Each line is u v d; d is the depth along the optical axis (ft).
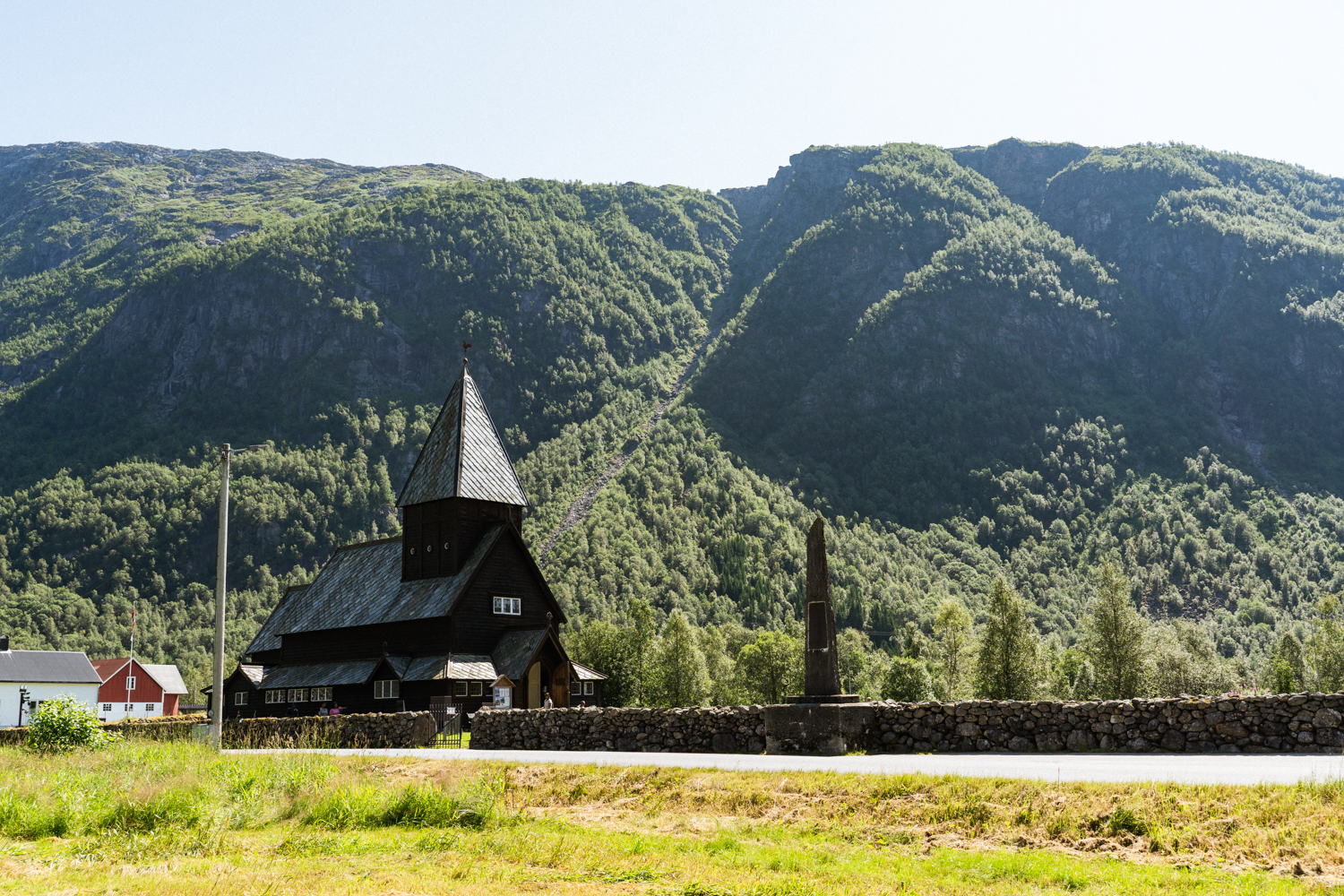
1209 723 85.66
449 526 219.20
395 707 206.80
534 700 207.72
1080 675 391.04
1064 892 50.67
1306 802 58.08
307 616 240.73
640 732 117.19
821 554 103.35
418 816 76.69
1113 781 65.62
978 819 65.10
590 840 67.87
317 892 53.26
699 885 54.44
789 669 469.16
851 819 69.41
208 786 83.20
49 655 360.28
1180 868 54.34
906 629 586.86
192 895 52.21
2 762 107.04
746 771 82.89
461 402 229.45
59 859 62.69
